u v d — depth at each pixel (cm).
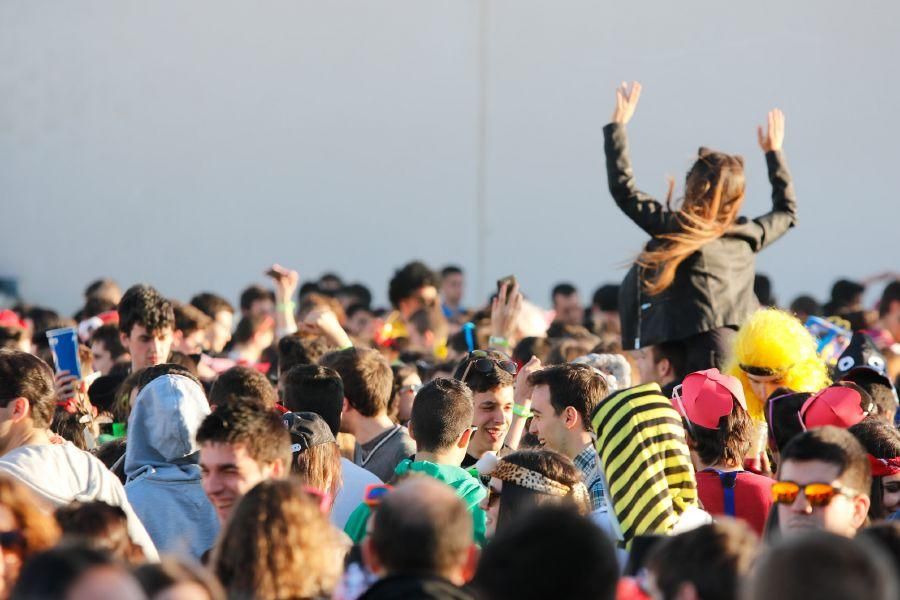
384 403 2027
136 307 2272
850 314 3397
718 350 2100
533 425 1828
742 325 1909
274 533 1184
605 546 992
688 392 1680
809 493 1315
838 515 1316
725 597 1048
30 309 4038
